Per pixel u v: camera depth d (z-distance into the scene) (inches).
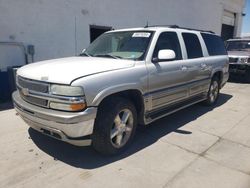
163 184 117.8
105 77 129.6
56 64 142.4
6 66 292.7
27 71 141.3
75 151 147.9
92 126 125.5
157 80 161.3
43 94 126.3
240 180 122.0
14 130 178.4
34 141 160.4
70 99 118.3
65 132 122.0
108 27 399.5
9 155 142.6
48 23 322.3
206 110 239.0
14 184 116.6
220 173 127.6
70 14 343.9
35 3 305.1
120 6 412.5
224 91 338.3
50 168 129.9
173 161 138.6
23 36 301.6
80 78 121.5
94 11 373.4
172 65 174.2
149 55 158.9
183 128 188.7
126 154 145.7
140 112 156.9
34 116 130.0
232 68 410.0
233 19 919.0
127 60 152.8
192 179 122.0
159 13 509.0
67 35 346.0
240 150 154.1
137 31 177.5
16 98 148.6
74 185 116.2
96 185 116.4
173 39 186.5
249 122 205.8
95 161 137.3
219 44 264.8
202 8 680.4
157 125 193.9
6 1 280.7
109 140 135.8
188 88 198.5
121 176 123.6
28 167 130.6
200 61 211.8
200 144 161.2
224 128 190.9
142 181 119.8
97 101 124.3
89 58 160.9
